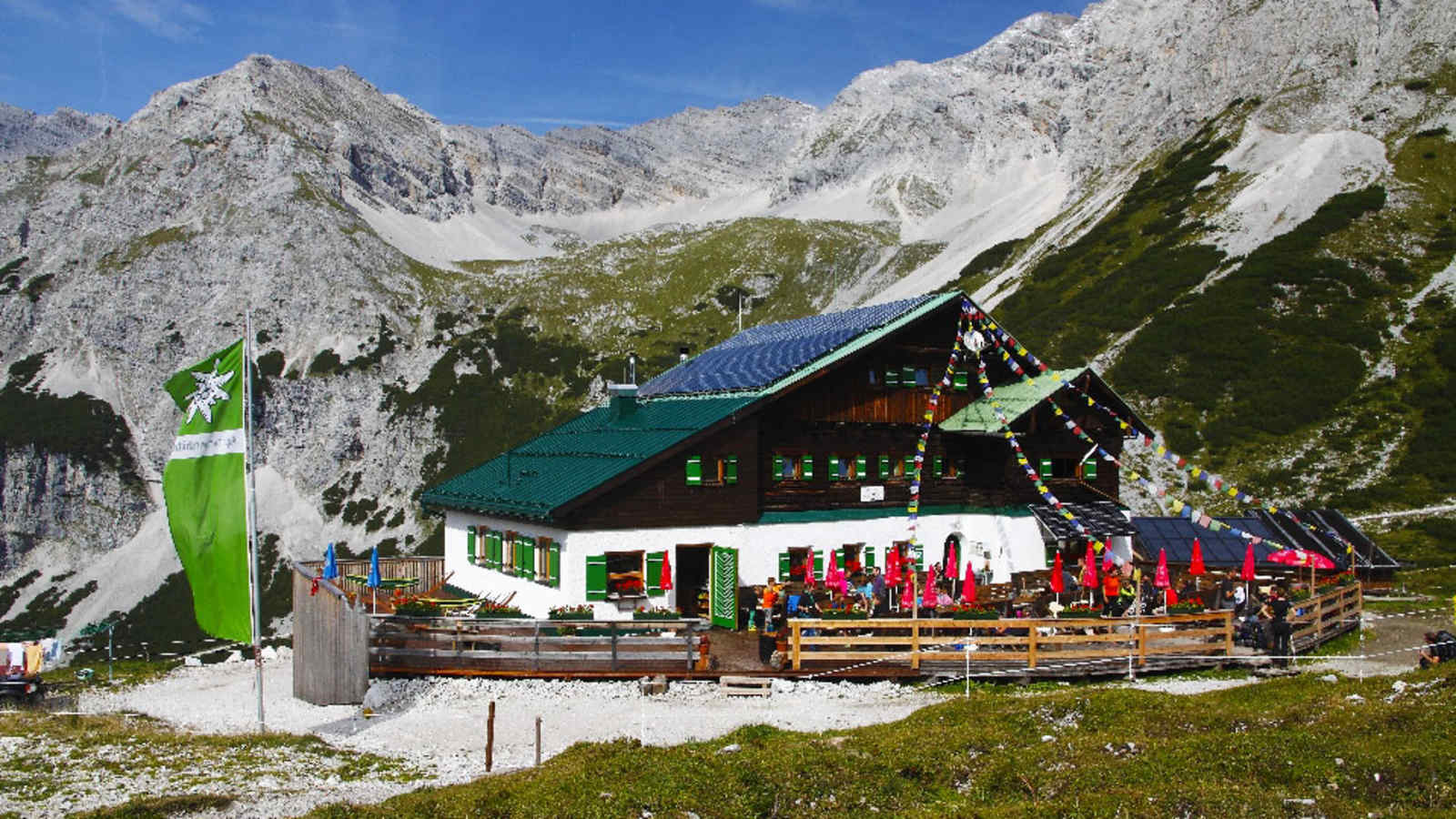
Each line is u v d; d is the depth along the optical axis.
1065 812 16.11
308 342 191.00
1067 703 23.53
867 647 30.36
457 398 175.62
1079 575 37.97
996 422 40.81
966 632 30.66
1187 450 83.69
